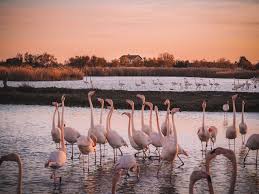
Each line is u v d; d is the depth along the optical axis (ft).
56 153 38.58
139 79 248.73
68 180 40.27
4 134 65.16
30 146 55.83
